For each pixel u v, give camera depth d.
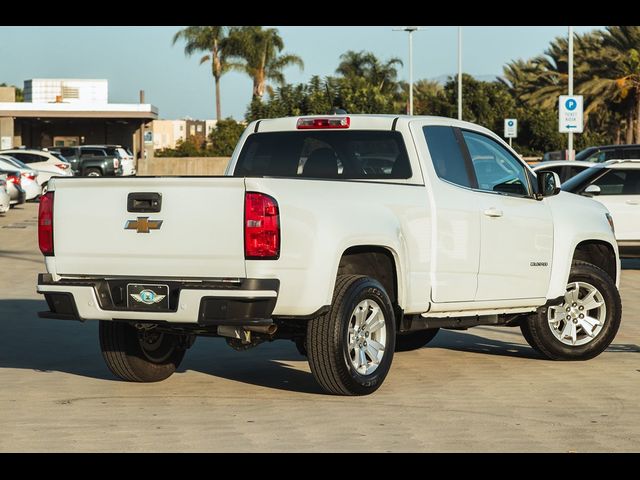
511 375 9.67
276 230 7.72
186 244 7.88
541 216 10.32
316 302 8.00
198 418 7.68
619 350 11.33
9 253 23.53
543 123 71.94
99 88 76.94
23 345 11.52
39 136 72.88
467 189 9.66
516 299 10.07
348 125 9.68
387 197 8.77
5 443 6.91
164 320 7.95
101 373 9.76
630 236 19.53
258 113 66.44
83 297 8.22
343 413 7.86
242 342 8.46
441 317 9.52
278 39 81.31
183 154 72.00
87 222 8.24
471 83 74.25
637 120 60.44
